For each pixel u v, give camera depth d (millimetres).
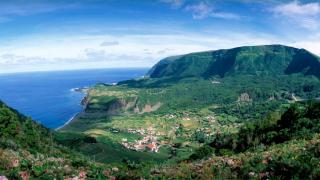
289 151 52656
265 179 43812
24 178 49875
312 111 101250
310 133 87188
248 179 44375
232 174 46938
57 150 111750
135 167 61969
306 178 41531
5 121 112438
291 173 43125
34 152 81250
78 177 51875
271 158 49312
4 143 81500
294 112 106688
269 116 128000
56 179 50719
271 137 97062
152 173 53188
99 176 52562
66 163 60844
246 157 53312
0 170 51875
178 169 52812
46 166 55375
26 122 136250
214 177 46875
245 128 128625
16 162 55938
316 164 43844
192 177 49062
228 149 111125
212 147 122188
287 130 94625
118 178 52219
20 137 109688
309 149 51469
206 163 53500
